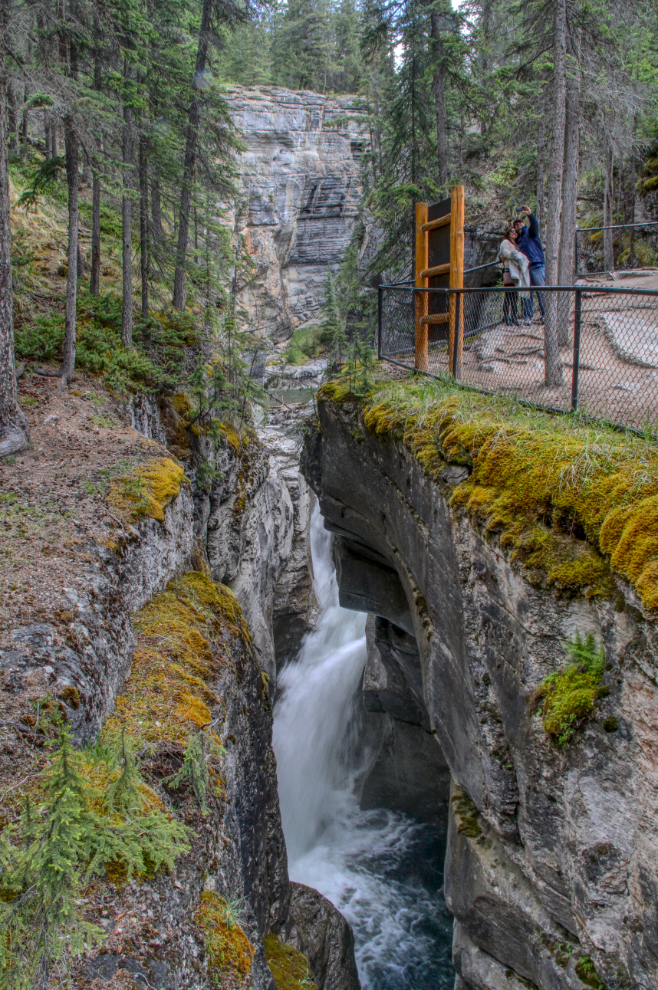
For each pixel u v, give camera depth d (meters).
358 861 13.81
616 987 5.10
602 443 5.50
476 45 16.31
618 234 22.34
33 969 3.09
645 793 4.54
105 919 3.58
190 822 4.89
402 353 11.82
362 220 32.44
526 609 5.48
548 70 12.45
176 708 5.88
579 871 5.29
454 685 7.40
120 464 9.34
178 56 16.09
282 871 9.20
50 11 10.88
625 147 13.95
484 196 24.02
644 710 4.48
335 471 11.53
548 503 5.49
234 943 4.29
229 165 19.12
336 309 20.38
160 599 8.03
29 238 16.52
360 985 10.73
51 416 10.89
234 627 8.66
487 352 9.96
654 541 4.34
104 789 4.32
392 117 18.55
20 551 6.78
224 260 20.72
